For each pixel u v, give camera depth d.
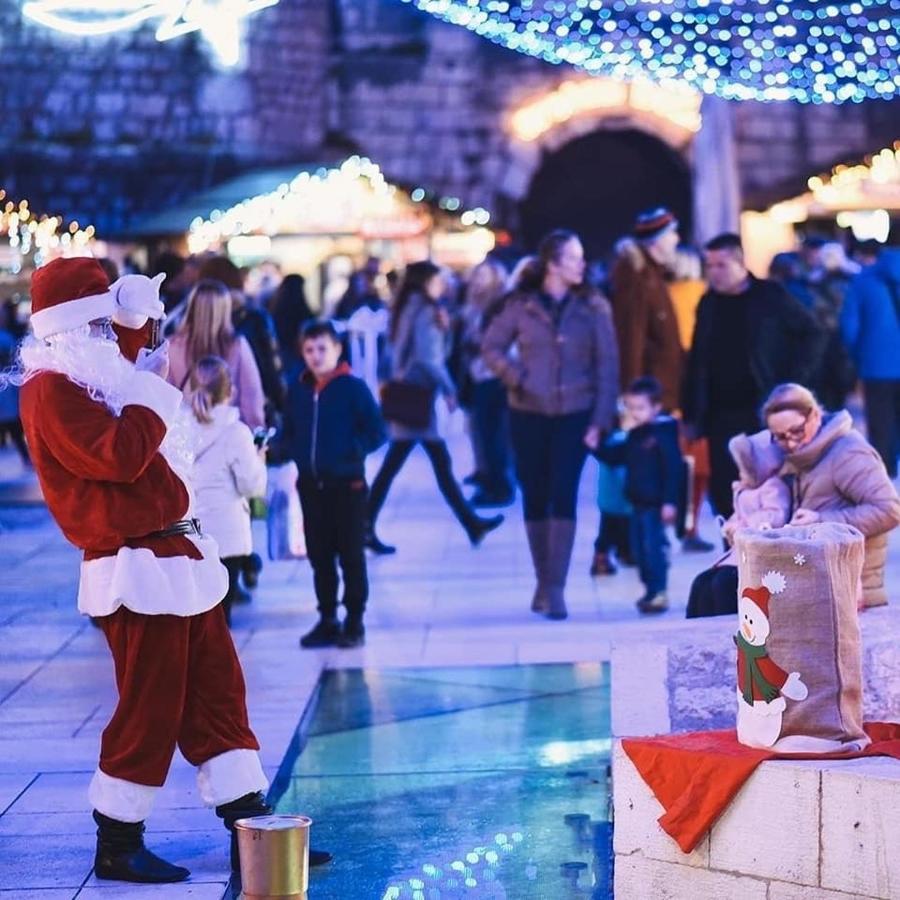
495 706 8.67
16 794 7.14
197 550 6.14
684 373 10.85
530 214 41.88
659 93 39.97
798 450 7.52
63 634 10.43
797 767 5.35
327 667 9.55
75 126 34.59
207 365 9.75
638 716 6.48
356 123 40.06
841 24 12.90
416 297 14.03
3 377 6.19
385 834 6.70
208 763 6.18
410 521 15.28
